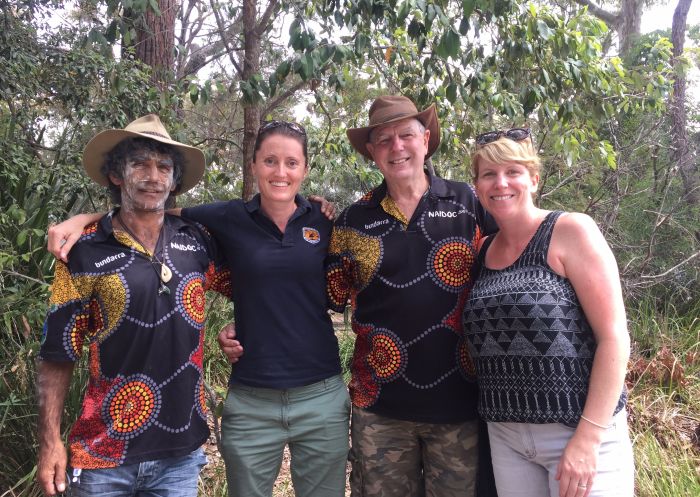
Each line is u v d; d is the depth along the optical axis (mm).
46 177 4219
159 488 2010
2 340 3117
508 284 1978
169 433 1985
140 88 4379
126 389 1945
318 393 2334
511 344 1941
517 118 4965
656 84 4934
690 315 5926
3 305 2898
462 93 4055
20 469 2893
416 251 2334
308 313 2340
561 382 1868
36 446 2928
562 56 4023
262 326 2287
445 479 2389
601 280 1843
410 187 2402
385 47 4363
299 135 2338
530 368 1904
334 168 5027
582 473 1800
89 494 1920
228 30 6402
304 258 2336
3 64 4430
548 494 2010
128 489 1965
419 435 2412
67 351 1917
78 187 4262
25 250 3396
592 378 1834
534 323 1890
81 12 5094
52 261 3484
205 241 2305
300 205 2441
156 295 1979
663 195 6516
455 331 2318
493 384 2020
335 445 2369
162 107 3910
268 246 2311
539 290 1907
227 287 2438
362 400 2436
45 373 1938
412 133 2367
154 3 3346
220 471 3352
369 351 2412
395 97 2443
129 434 1938
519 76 4039
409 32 3469
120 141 2076
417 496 2512
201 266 2176
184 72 5480
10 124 4367
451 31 3201
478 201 2438
